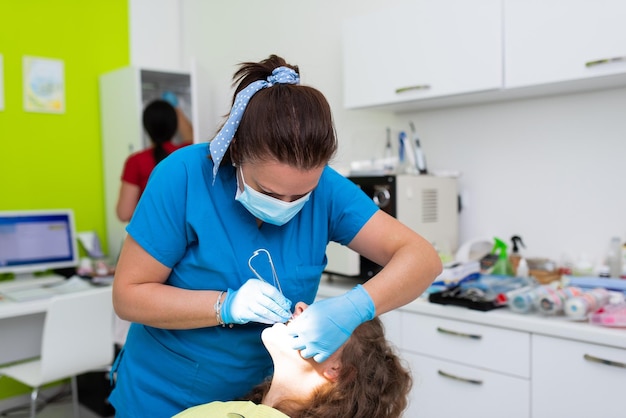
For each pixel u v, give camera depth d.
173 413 1.20
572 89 2.14
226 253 1.11
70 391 3.37
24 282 3.01
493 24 2.05
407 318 2.05
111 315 2.52
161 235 1.07
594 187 2.21
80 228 3.50
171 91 3.80
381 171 2.40
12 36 3.18
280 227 1.15
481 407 1.86
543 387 1.71
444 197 2.43
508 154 2.44
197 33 3.88
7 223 2.98
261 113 0.90
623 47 1.77
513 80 2.02
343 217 1.19
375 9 2.77
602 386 1.58
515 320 1.74
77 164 3.48
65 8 3.39
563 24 1.89
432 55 2.22
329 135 0.92
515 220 2.44
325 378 0.96
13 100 3.20
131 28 3.70
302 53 3.17
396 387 0.96
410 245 1.11
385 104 2.43
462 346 1.89
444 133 2.64
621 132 2.13
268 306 0.99
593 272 2.12
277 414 0.92
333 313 0.94
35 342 3.04
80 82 3.47
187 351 1.15
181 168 1.09
